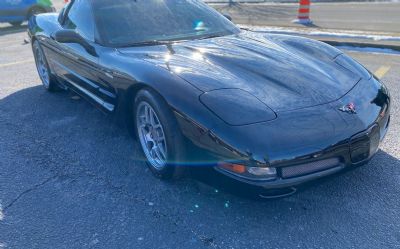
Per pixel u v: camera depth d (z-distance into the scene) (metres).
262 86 2.45
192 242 2.19
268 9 15.00
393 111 3.85
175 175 2.62
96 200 2.61
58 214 2.48
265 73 2.62
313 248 2.12
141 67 2.69
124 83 2.80
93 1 3.62
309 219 2.35
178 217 2.40
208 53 2.91
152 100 2.54
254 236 2.22
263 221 2.35
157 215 2.43
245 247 2.14
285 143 2.07
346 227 2.27
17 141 3.55
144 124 2.87
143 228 2.32
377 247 2.11
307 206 2.47
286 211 2.43
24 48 8.06
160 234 2.26
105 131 3.70
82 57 3.40
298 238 2.20
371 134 2.35
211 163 2.22
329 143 2.14
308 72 2.69
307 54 3.09
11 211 2.52
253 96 2.32
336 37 7.64
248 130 2.09
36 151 3.34
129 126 3.12
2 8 11.43
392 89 4.51
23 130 3.78
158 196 2.63
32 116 4.13
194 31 3.44
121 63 2.87
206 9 3.86
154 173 2.84
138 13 3.48
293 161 2.07
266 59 2.84
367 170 2.82
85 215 2.46
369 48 6.80
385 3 16.88
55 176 2.93
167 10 3.59
